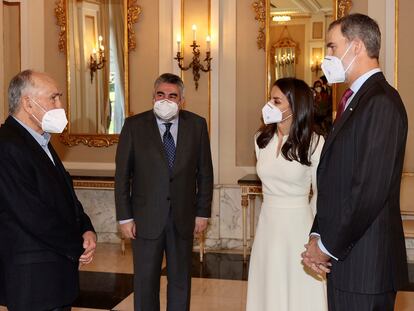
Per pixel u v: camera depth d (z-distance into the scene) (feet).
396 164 6.79
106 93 21.74
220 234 20.89
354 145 6.73
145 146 10.77
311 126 9.37
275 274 9.43
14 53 22.50
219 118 20.99
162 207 10.70
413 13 19.27
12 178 7.52
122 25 21.48
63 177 8.39
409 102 19.38
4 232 7.70
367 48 7.04
